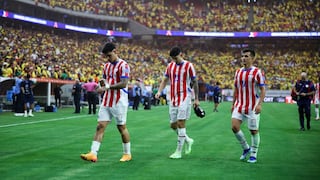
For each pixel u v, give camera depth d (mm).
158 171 6246
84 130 12375
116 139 10133
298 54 51094
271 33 50031
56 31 45219
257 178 5824
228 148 8805
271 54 51531
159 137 10781
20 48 34938
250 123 7062
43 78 23656
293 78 47375
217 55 51719
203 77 47125
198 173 6117
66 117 17719
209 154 7969
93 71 37969
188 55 51406
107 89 6938
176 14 53438
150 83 39344
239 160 7305
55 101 23953
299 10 52719
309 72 48062
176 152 7535
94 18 47719
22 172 6121
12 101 20797
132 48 49656
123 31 49781
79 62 40312
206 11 54125
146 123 15281
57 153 7953
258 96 7074
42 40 39938
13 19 40219
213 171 6277
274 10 53469
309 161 7266
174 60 7535
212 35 50938
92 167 6539
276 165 6840
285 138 10781
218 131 12477
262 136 11242
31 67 26312
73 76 30141
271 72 48469
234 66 49594
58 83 25188
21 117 17453
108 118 7094
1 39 34656
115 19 49531
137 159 7340
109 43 7051
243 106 7074
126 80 6980
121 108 7055
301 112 13117
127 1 52531
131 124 14836
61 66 34094
